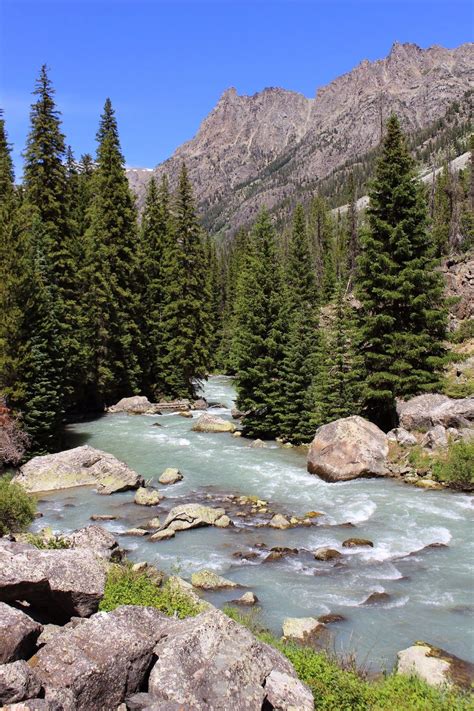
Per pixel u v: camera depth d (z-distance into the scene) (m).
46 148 41.56
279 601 13.84
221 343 81.75
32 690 6.17
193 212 50.03
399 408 27.38
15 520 16.58
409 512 20.02
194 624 8.05
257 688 7.21
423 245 28.95
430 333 29.25
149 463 28.61
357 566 15.89
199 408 48.09
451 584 14.55
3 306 29.75
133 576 12.64
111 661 6.96
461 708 8.43
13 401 29.36
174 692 6.92
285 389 33.84
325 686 8.62
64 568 8.88
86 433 36.16
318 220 95.75
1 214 31.34
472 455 22.36
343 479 24.47
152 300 52.53
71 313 41.38
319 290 74.38
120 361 46.78
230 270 97.44
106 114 48.19
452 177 92.19
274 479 25.42
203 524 19.47
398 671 10.33
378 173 29.25
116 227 47.47
